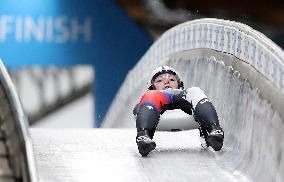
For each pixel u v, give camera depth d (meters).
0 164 14.84
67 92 79.81
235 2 82.75
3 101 16.38
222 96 27.11
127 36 80.38
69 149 23.14
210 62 30.52
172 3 81.31
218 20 29.41
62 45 78.69
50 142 24.47
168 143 25.08
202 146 24.17
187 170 20.50
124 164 21.00
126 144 24.70
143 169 20.44
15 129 14.88
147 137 20.91
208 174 20.16
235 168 20.94
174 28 39.97
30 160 14.16
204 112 21.34
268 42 21.41
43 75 79.06
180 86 25.88
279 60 19.66
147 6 80.44
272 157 18.91
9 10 77.00
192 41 35.16
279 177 17.91
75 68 79.44
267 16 82.81
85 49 79.25
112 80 80.38
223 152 22.75
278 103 19.38
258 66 22.17
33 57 78.00
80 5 78.56
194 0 81.69
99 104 80.38
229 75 26.42
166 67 25.78
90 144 24.45
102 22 79.50
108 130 29.11
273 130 19.39
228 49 27.16
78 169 20.09
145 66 48.28
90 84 80.00
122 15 80.06
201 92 22.52
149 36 81.19
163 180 19.22
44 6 77.75
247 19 82.81
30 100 79.00
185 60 36.59
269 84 20.62
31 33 77.69
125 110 53.09
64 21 78.38
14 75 78.06
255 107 21.89
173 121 22.70
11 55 77.44
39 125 79.00
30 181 13.77
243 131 22.70
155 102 22.11
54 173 19.45
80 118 80.06
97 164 20.91
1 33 77.00
